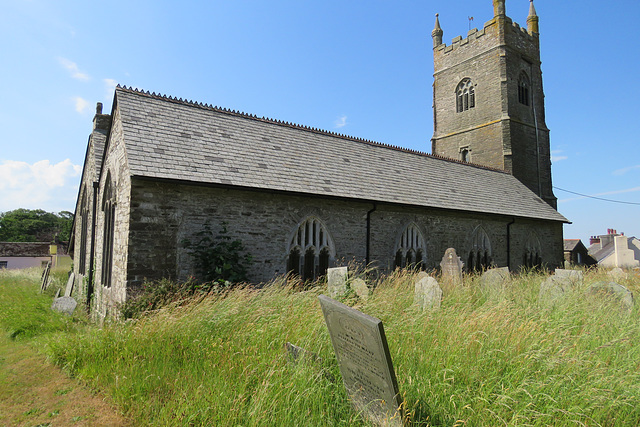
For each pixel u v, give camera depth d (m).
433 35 31.50
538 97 28.52
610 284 8.10
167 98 13.10
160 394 4.89
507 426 3.60
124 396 4.92
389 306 7.29
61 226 71.44
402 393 4.12
